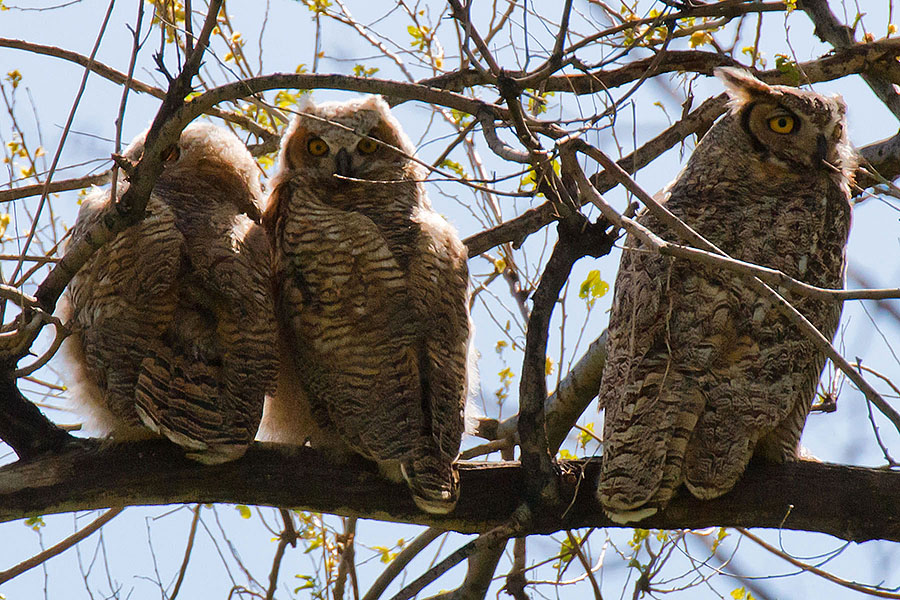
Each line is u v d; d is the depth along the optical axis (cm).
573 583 1218
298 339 1038
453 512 997
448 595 1277
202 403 962
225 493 973
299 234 1075
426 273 1063
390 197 1193
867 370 1079
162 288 1001
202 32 888
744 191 1191
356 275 1035
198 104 892
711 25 1202
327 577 1306
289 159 1325
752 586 1088
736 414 1002
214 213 1111
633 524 997
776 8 1070
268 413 1140
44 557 1230
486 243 1279
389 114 1356
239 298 1013
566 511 997
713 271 1064
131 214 927
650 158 1213
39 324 888
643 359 1035
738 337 1037
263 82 894
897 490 989
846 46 1278
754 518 999
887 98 1304
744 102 1245
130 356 983
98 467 948
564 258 932
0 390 934
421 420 992
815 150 1205
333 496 987
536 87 1020
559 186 908
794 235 1128
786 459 1028
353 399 997
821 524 992
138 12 878
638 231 771
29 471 940
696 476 980
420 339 1030
